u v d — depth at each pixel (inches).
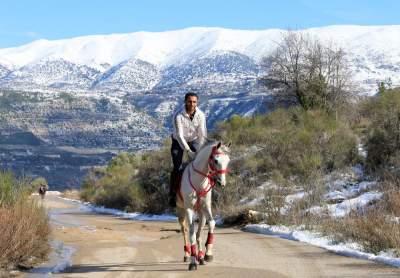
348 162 1125.7
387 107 1237.7
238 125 1550.2
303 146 1243.2
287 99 1739.7
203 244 655.8
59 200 2748.5
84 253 585.9
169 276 455.8
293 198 981.8
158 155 1542.8
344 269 473.7
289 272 463.8
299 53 1732.3
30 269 493.4
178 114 512.7
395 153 1029.2
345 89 1681.8
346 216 713.6
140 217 1387.8
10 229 509.0
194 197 489.1
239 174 1242.0
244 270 473.1
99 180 2640.3
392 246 549.6
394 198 751.1
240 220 949.2
